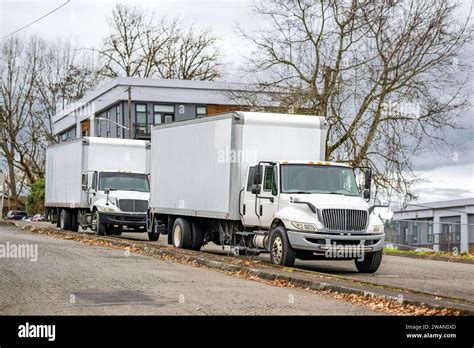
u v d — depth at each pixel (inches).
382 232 791.7
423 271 850.8
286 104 1555.1
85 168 1405.0
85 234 1296.8
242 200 862.5
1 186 1988.2
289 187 804.0
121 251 943.7
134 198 1318.9
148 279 631.8
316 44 1577.3
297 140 880.9
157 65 2950.3
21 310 455.5
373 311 495.2
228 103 2003.0
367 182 824.9
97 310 460.4
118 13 2923.2
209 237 980.6
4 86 3002.0
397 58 1505.9
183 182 995.9
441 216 2062.0
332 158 1533.0
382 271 832.3
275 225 804.6
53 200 1627.7
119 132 2615.7
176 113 2600.9
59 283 582.9
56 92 2997.0
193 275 686.5
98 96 2755.9
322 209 766.5
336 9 1553.9
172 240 1042.7
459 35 1492.4
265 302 518.3
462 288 668.1
